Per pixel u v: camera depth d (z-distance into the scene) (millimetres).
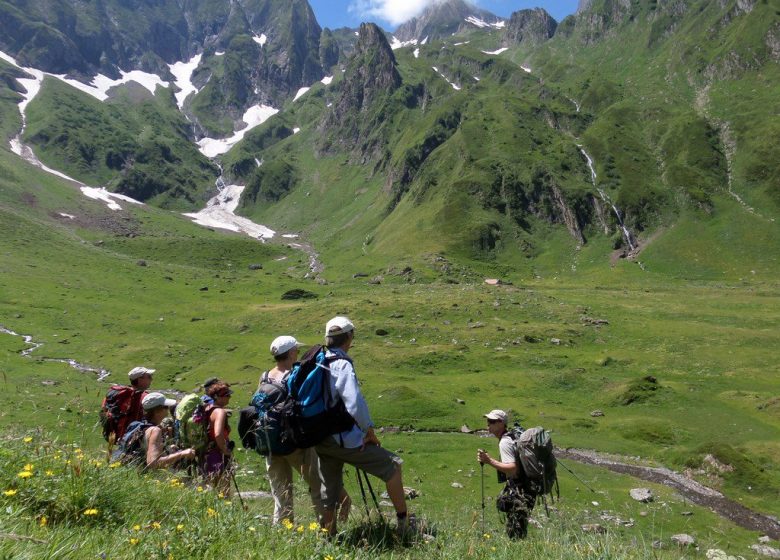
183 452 10484
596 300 138375
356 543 7500
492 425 10906
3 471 6633
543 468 9945
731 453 44156
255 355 92500
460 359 87188
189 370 87375
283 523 7195
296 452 9141
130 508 6746
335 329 8703
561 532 8055
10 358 89062
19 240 197500
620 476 43500
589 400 69188
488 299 130500
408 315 119812
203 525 6336
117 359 93562
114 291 158625
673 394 66500
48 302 136000
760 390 70500
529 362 85875
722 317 117438
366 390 66625
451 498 34781
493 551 7379
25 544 4582
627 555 7023
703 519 34719
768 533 33688
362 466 8383
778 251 190000
